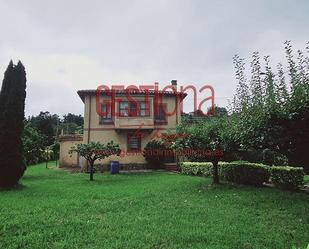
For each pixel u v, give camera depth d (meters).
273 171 13.23
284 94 9.38
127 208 9.15
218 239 6.26
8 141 14.15
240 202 9.99
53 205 9.52
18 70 15.37
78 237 6.35
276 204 9.63
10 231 6.77
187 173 20.52
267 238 6.32
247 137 10.73
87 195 11.46
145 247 5.77
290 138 9.51
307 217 8.04
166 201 10.24
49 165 33.78
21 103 15.07
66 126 64.12
